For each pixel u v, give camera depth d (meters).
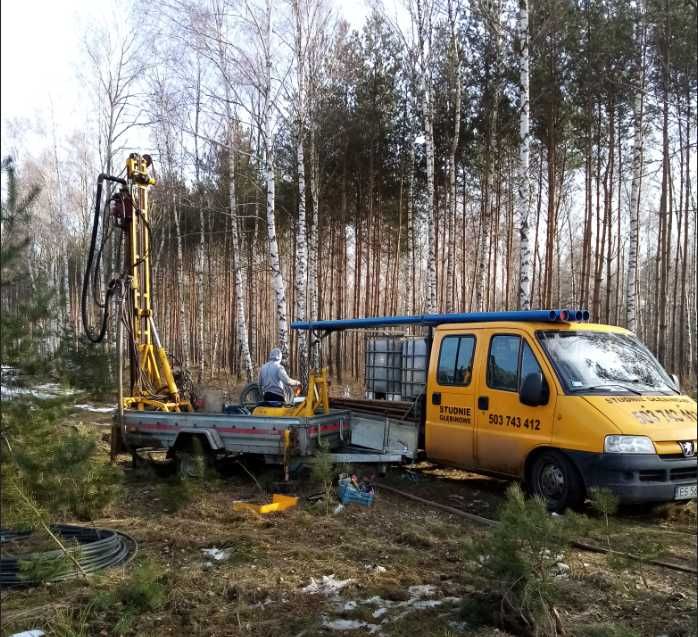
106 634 3.97
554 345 7.09
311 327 10.05
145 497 7.53
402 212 26.86
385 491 7.81
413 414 8.68
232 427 7.95
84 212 31.12
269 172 17.23
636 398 6.71
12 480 4.95
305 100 19.11
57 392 5.52
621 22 17.61
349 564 5.18
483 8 15.93
